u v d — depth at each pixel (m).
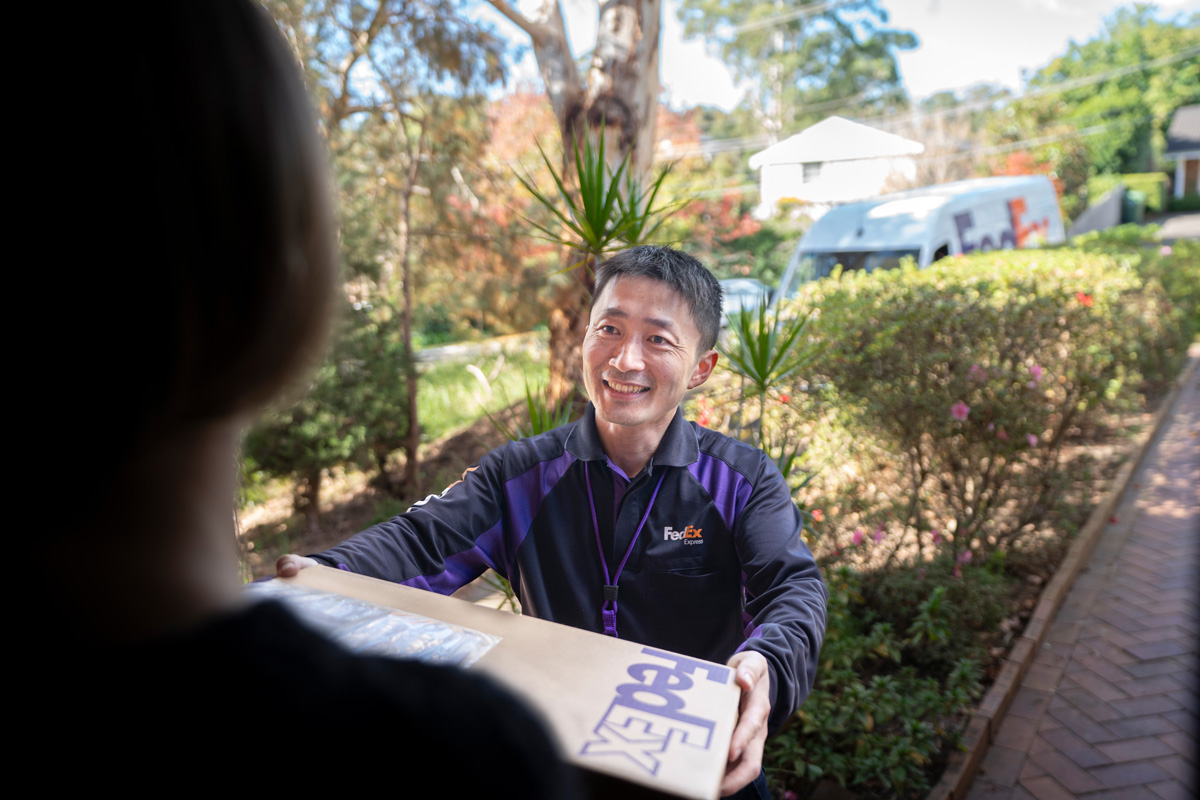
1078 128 34.94
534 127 10.71
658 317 1.33
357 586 1.04
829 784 2.48
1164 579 4.00
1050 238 10.78
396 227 7.36
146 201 0.26
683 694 0.81
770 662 1.07
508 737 0.34
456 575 1.45
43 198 0.25
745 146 23.38
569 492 1.45
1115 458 5.77
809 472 3.00
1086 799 2.55
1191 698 3.00
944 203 8.19
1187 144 40.41
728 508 1.39
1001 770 2.70
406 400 6.21
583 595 1.44
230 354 0.29
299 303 0.32
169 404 0.28
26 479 0.26
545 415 2.26
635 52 5.15
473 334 8.82
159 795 0.27
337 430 5.62
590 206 2.19
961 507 3.95
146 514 0.29
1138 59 40.06
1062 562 4.17
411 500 6.17
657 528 1.40
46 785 0.27
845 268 8.21
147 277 0.26
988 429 3.57
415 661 0.37
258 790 0.28
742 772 0.86
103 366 0.26
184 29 0.27
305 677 0.30
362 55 6.94
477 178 7.80
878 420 3.63
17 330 0.25
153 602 0.29
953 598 3.29
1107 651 3.38
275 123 0.30
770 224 17.95
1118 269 5.88
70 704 0.27
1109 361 4.41
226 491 0.33
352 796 0.29
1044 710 3.00
